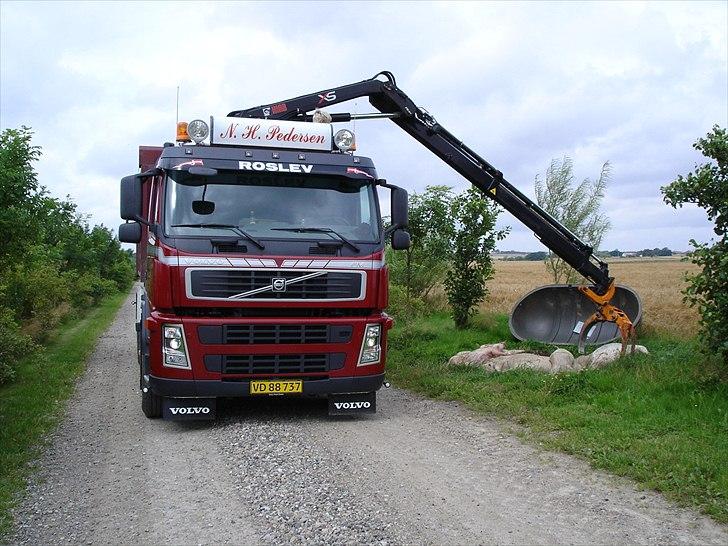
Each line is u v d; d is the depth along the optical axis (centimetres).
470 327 1698
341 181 873
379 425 861
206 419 903
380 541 503
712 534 508
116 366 1411
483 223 1659
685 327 1503
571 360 1137
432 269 1883
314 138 898
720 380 880
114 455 762
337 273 831
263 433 802
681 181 926
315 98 1118
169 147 849
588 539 503
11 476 688
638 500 579
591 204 1792
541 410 877
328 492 603
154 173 845
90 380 1248
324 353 841
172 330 804
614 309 1188
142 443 806
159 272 798
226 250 805
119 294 4134
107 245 3791
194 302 795
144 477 679
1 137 1007
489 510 563
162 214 812
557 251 1255
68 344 1708
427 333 1606
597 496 590
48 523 569
